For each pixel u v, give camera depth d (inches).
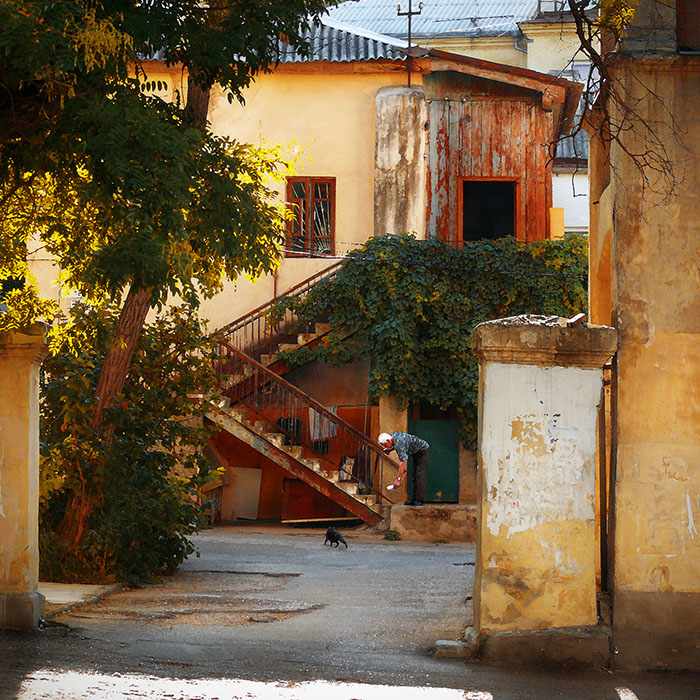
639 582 443.8
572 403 447.8
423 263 1175.0
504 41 1796.3
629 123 462.3
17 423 479.8
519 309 1184.2
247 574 733.9
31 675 386.3
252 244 558.6
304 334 1183.6
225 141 740.7
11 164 488.7
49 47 408.2
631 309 454.9
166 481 708.7
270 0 525.3
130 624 504.1
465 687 398.6
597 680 421.1
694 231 458.0
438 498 1192.2
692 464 448.5
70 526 668.1
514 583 441.7
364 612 550.0
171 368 748.0
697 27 473.1
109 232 503.5
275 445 1096.8
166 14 499.2
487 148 1253.1
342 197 1242.6
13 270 598.9
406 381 1165.1
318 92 1254.3
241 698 367.6
